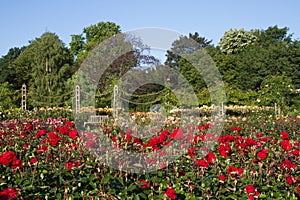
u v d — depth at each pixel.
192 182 3.25
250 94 18.08
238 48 38.22
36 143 5.09
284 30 37.28
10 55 47.12
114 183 3.08
